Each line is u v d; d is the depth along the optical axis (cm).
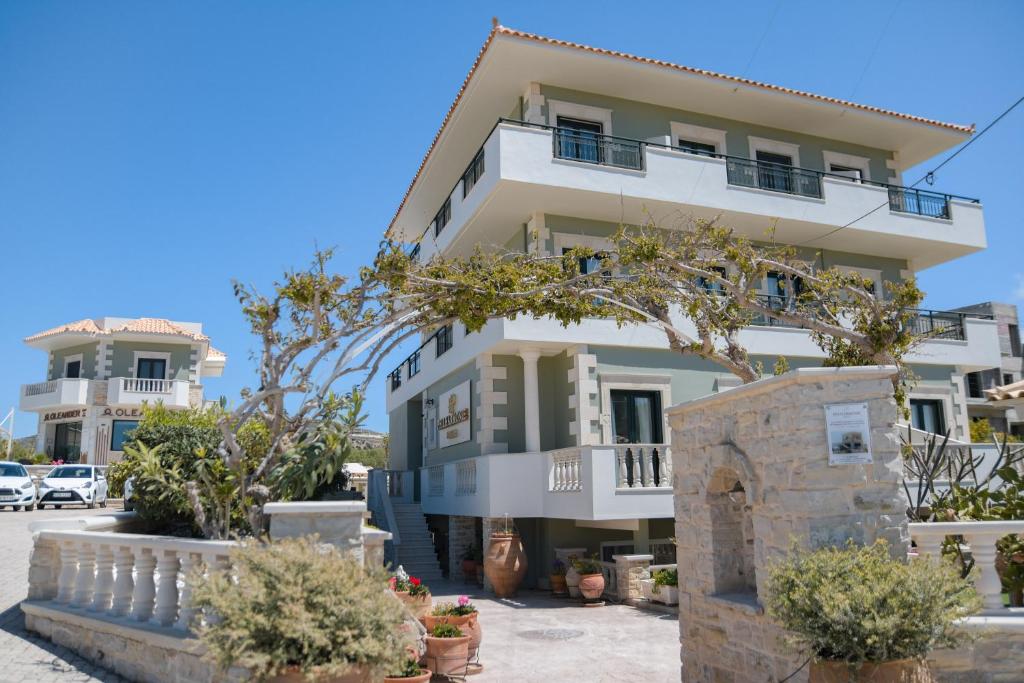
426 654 933
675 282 1262
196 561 717
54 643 887
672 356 1892
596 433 1781
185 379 4241
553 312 1157
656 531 1884
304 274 905
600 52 1803
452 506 2020
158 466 1011
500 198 1786
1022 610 671
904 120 2173
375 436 5084
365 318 977
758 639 700
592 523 1739
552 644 1157
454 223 2064
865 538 629
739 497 817
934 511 965
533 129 1738
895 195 2200
